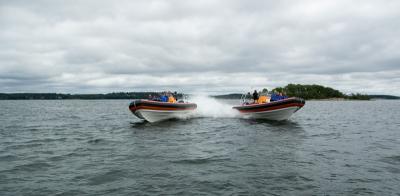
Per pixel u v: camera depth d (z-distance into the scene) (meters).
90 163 9.11
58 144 12.48
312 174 7.82
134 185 7.07
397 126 19.89
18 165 8.89
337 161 9.19
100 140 13.41
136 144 12.27
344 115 32.41
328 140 13.23
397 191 6.61
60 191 6.70
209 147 11.47
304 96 171.62
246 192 6.58
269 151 10.67
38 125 20.72
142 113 19.34
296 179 7.42
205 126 18.22
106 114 33.44
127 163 9.06
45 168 8.57
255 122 20.47
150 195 6.44
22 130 17.62
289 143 12.32
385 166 8.61
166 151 10.78
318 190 6.68
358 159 9.45
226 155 10.04
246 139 13.28
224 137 13.86
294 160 9.30
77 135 15.24
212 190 6.71
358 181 7.26
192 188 6.84
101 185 7.09
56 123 22.22
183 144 12.16
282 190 6.69
